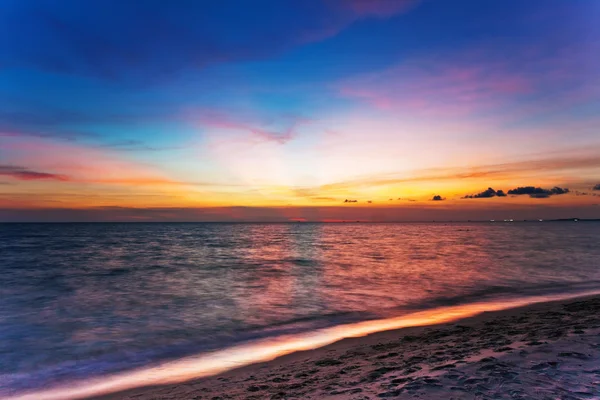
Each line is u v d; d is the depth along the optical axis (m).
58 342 11.00
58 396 7.30
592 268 27.14
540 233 112.88
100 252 48.38
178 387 7.46
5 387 7.77
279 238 95.50
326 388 6.18
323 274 25.91
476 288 19.39
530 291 18.22
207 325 12.76
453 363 6.64
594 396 4.80
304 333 11.56
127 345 10.67
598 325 9.47
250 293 18.78
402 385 5.68
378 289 19.53
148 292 19.36
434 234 121.50
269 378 7.44
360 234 127.12
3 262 35.50
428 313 13.91
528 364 6.16
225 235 115.38
